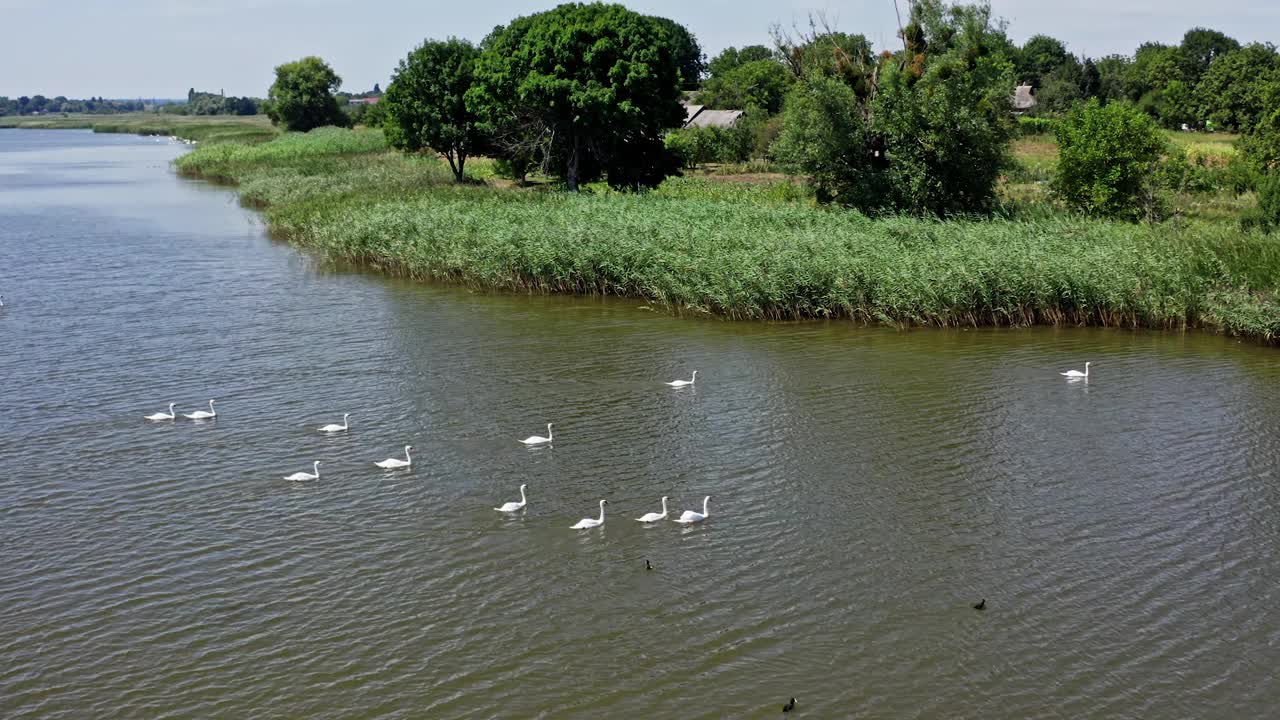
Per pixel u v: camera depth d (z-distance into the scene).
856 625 19.58
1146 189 60.47
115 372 35.56
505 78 74.12
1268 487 25.80
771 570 21.69
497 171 89.12
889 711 17.00
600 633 19.28
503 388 34.03
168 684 17.70
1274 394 32.84
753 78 126.38
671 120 75.44
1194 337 40.19
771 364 36.75
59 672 18.05
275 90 176.50
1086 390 33.50
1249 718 16.81
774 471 27.02
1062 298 42.34
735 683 17.75
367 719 16.73
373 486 25.97
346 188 76.88
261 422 30.66
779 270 43.59
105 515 24.23
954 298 41.69
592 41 72.50
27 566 21.78
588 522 23.58
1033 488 25.88
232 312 44.56
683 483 26.27
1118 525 23.80
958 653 18.66
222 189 99.88
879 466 27.33
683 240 48.03
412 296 48.28
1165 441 28.98
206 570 21.62
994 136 60.09
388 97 84.50
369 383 34.50
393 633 19.25
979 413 31.41
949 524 23.88
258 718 16.77
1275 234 46.62
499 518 24.14
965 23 60.69
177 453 28.14
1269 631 19.31
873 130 61.41
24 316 43.47
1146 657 18.53
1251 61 122.44
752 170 97.19
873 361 37.06
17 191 98.75
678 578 21.34
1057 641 19.03
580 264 48.16
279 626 19.50
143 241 64.56
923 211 59.94
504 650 18.72
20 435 29.39
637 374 35.66
